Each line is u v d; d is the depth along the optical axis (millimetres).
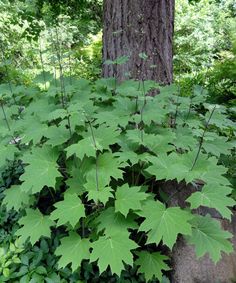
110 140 1905
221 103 4070
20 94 2902
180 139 2193
